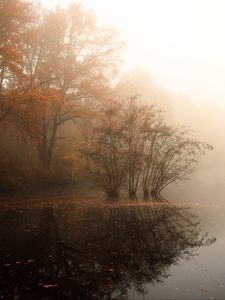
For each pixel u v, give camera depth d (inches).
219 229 462.6
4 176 909.2
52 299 235.9
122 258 331.6
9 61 795.4
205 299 235.0
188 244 385.1
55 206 663.1
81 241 394.0
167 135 831.7
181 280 272.7
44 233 430.3
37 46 1032.2
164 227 477.7
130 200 779.4
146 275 284.7
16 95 810.8
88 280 271.7
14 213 574.6
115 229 460.8
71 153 1010.7
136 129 832.3
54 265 308.5
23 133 909.2
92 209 634.2
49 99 855.7
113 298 238.7
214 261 322.0
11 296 240.4
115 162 836.6
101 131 823.7
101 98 1037.2
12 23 855.1
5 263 312.7
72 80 1040.8
